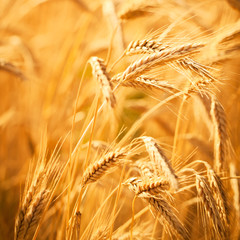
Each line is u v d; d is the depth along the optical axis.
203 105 1.03
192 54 0.87
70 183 0.93
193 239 1.02
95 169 0.91
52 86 1.27
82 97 1.19
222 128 0.95
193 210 1.05
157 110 1.12
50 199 0.92
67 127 1.18
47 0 1.45
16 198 1.16
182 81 0.99
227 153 0.96
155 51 0.88
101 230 0.97
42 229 1.08
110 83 0.87
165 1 1.03
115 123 1.08
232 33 0.90
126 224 0.99
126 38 1.23
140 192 0.89
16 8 1.41
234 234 0.97
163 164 0.87
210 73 0.91
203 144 1.06
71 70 1.30
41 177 0.92
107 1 1.15
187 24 1.08
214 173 0.94
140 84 0.90
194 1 1.14
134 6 1.00
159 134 1.18
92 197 1.05
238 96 1.09
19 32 1.47
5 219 1.14
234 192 0.98
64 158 1.15
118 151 0.91
